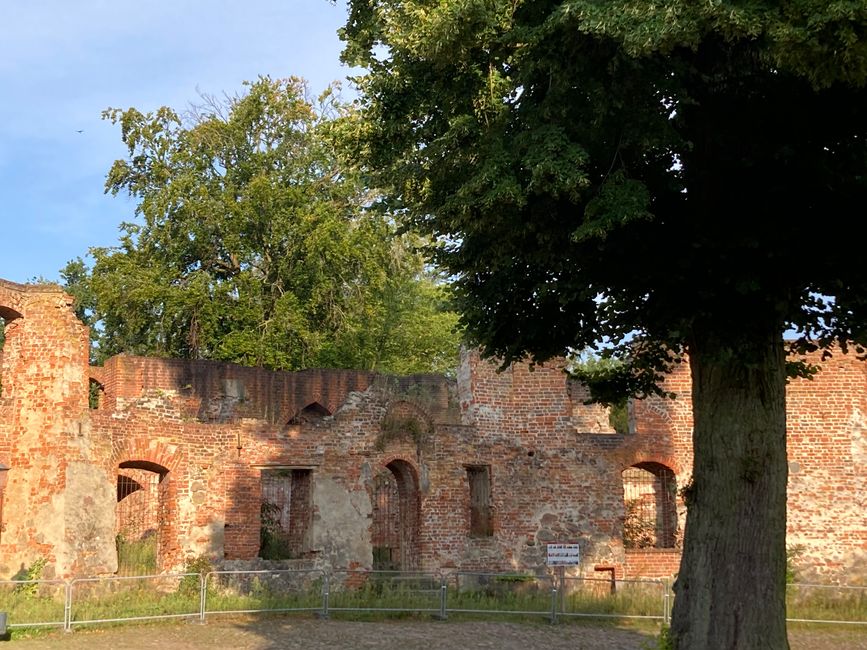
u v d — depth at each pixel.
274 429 25.67
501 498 27.48
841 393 28.34
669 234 13.52
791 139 12.80
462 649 17.81
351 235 38.75
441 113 14.44
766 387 13.12
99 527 22.67
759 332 13.13
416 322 46.72
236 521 24.81
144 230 38.34
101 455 23.03
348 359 43.25
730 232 12.90
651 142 12.54
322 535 25.44
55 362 22.69
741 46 12.04
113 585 22.34
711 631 12.75
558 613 22.03
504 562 27.11
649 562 27.67
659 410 28.66
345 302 39.62
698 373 13.65
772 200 12.95
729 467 13.02
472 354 28.16
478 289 15.97
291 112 41.03
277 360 37.22
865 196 12.58
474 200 12.73
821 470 27.88
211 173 40.12
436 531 26.70
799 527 27.53
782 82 12.40
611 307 14.97
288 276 39.03
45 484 22.03
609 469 28.14
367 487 26.36
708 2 10.60
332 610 21.48
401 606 22.27
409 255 41.84
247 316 37.47
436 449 27.22
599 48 12.09
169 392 32.16
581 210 13.39
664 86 12.19
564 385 28.52
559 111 12.52
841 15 10.15
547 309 15.64
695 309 13.03
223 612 20.44
